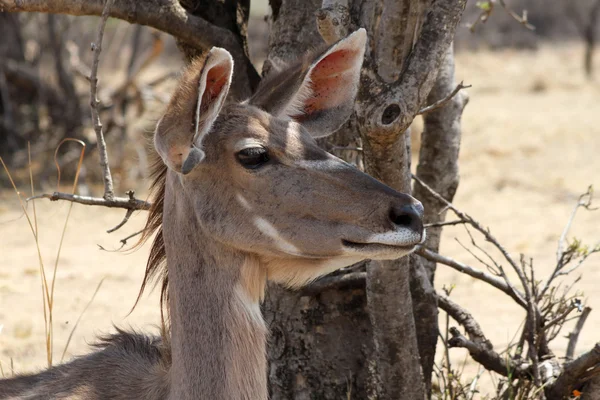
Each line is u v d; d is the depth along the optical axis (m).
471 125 35.78
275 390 9.00
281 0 9.17
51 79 27.55
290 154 6.64
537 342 8.91
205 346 6.80
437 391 10.06
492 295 15.39
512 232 19.77
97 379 7.65
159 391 7.23
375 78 6.85
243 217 6.68
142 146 24.06
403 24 7.20
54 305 15.04
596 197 23.17
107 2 7.77
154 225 7.45
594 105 41.97
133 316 14.45
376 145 6.93
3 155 26.45
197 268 6.86
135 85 25.19
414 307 8.75
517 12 75.81
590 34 52.78
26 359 12.49
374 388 8.76
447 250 18.25
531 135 33.12
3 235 20.00
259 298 7.09
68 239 19.77
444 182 9.88
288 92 7.26
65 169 24.69
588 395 8.52
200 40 8.88
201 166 6.68
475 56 64.62
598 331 13.04
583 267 16.55
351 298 8.74
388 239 6.47
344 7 7.22
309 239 6.59
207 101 6.34
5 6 8.05
